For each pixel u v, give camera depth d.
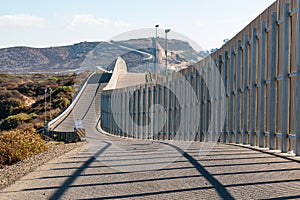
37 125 58.62
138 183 9.01
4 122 64.69
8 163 16.06
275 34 13.66
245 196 7.33
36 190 8.71
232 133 18.48
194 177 9.35
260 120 14.61
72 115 47.84
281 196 7.19
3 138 17.05
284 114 12.75
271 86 13.72
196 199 7.33
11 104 80.50
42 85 91.94
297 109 11.66
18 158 16.16
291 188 7.73
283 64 12.80
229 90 18.77
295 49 12.48
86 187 8.81
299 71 11.76
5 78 103.44
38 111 72.81
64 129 43.03
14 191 8.70
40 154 16.45
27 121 64.00
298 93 11.68
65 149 18.08
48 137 37.62
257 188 7.87
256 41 15.34
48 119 64.75
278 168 9.79
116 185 8.90
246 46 16.38
